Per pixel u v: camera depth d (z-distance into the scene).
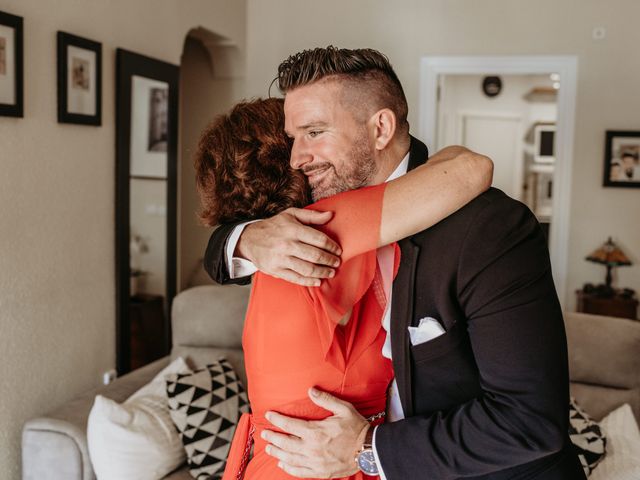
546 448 0.87
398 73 5.05
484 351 0.90
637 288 4.86
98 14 3.00
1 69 2.35
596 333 2.54
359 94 0.99
